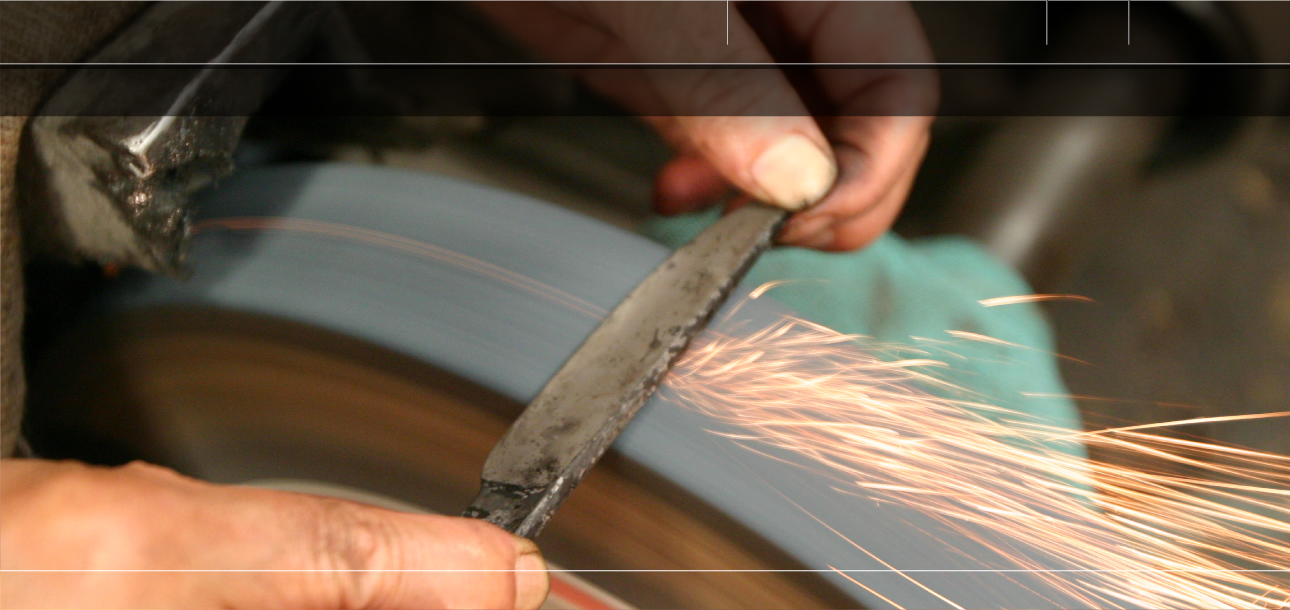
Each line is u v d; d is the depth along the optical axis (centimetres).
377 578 53
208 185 99
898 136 99
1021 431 90
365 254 97
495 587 56
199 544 52
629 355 76
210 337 93
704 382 90
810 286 98
